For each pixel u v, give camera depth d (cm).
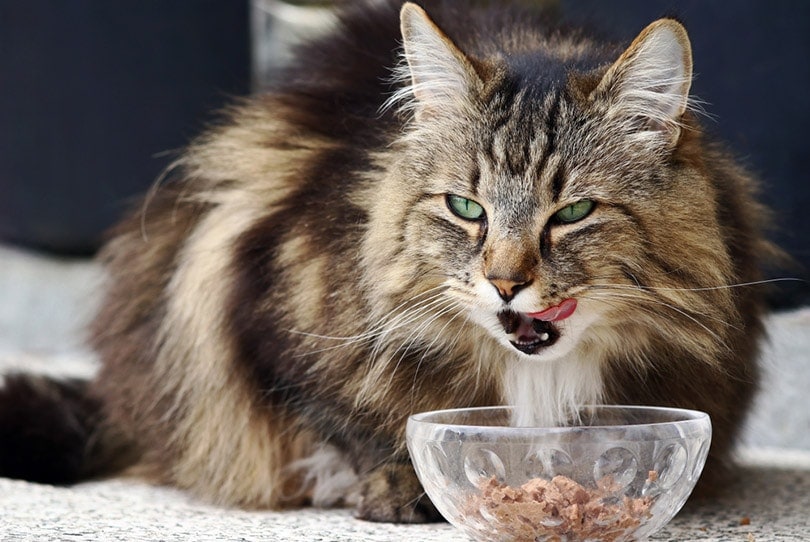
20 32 759
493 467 306
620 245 339
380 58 412
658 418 341
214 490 422
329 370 374
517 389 364
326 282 371
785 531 357
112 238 507
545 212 338
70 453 464
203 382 417
